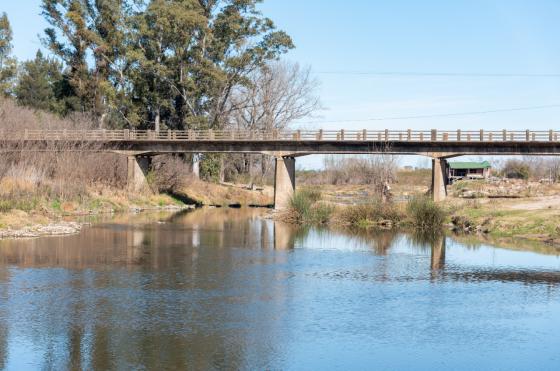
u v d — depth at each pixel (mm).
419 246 43531
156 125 88938
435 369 19141
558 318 24531
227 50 89562
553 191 79812
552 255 39688
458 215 58562
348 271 33594
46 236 44000
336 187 121438
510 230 50281
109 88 88250
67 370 18594
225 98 93062
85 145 71500
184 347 20625
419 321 23922
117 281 29750
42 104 115812
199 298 26828
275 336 21844
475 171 125438
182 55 86312
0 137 64125
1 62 110438
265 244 43469
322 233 50844
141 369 18734
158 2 84188
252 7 88750
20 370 18562
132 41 89188
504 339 21922
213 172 101375
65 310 24516
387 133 69750
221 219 63125
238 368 18906
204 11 88312
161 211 72500
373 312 25062
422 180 136750
